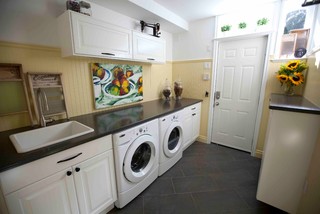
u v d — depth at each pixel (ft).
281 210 5.08
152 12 6.77
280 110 4.20
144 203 5.41
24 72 4.63
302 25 6.73
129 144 4.98
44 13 4.85
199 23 9.14
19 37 4.47
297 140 4.14
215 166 7.57
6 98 4.42
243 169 7.32
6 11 4.21
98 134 4.18
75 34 4.60
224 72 8.96
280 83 7.30
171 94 10.50
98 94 6.42
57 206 3.65
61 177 3.62
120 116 5.93
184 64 10.12
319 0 4.27
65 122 5.23
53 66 5.18
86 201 4.20
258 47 7.79
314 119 3.87
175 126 7.15
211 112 9.64
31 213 3.26
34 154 3.17
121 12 6.73
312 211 4.11
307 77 6.10
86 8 5.11
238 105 8.82
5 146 3.60
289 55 7.08
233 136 9.29
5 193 2.88
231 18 8.36
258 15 7.66
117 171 4.80
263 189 4.81
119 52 5.85
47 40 4.99
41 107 4.88
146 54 7.02
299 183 4.29
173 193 5.86
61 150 3.46
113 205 5.21
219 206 5.28
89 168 4.14
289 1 6.84
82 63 5.90
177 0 6.78
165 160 6.94
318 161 3.85
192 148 9.43
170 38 10.12
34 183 3.22
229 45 8.55
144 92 8.71
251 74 8.19
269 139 4.46
